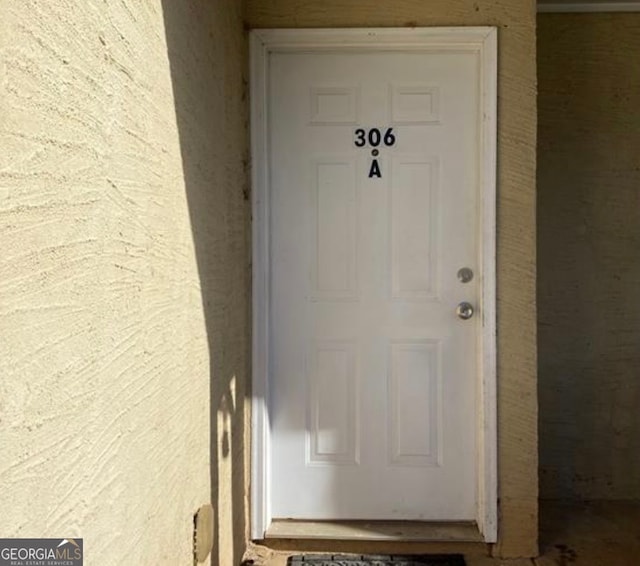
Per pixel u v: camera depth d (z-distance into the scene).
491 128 2.15
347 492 2.32
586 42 2.60
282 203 2.29
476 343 2.25
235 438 2.03
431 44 2.18
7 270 0.68
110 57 0.97
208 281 1.64
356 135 2.27
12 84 0.69
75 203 0.85
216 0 1.74
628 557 2.18
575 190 2.62
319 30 2.17
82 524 0.86
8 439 0.68
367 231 2.29
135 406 1.08
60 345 0.80
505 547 2.18
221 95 1.80
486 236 2.17
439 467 2.29
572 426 2.65
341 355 2.31
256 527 2.23
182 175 1.39
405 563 2.13
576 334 2.64
